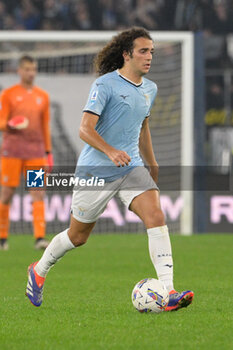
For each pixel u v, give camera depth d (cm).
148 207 1978
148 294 1950
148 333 1681
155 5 8162
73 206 2025
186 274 2967
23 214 5406
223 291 2475
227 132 7644
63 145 5462
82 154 2031
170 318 1880
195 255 3678
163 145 5428
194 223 5178
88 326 1788
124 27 8144
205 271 3066
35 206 3925
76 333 1697
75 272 3062
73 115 5453
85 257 3644
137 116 2017
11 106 3862
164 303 1956
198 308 2070
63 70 5641
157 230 1977
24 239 4678
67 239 2034
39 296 2086
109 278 2864
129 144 2034
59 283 2714
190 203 4875
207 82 7888
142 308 1955
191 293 1959
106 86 1970
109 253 3838
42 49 6475
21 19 8031
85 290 2520
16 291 2505
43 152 3947
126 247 4156
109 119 1997
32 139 3903
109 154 1873
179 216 5153
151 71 5519
